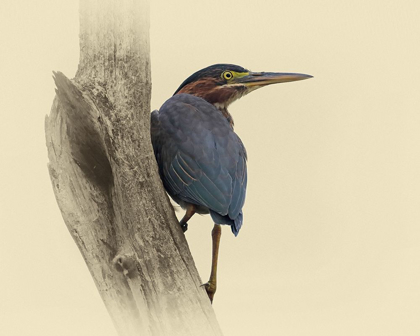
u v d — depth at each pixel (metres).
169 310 9.66
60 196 9.60
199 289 10.05
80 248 9.71
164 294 9.66
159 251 9.75
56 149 9.56
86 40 9.73
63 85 8.90
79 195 9.58
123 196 9.62
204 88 13.30
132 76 9.69
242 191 11.13
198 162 10.77
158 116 11.41
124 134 9.61
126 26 9.66
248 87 13.45
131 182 9.64
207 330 9.81
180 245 10.02
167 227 9.93
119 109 9.59
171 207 10.18
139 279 9.60
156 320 9.63
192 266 10.09
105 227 9.62
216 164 10.84
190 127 11.10
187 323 9.69
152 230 9.76
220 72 13.33
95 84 9.58
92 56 9.70
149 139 10.05
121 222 9.65
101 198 9.59
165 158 10.98
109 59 9.66
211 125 11.33
